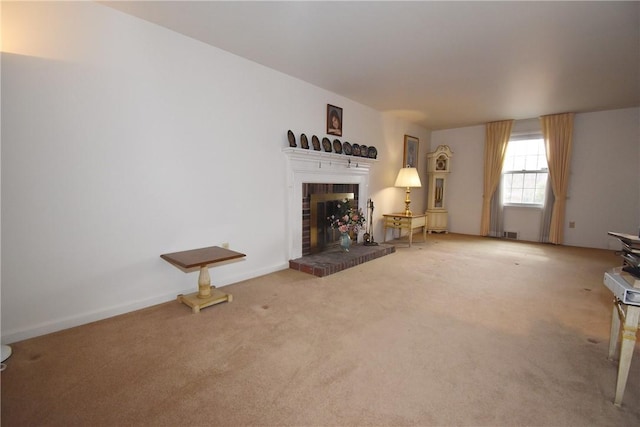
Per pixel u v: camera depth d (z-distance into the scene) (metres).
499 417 1.29
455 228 6.26
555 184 4.94
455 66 3.05
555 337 1.96
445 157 5.97
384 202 5.14
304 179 3.61
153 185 2.37
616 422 1.26
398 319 2.20
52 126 1.90
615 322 1.68
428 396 1.41
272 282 3.00
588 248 4.75
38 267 1.91
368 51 2.73
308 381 1.51
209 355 1.73
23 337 1.87
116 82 2.14
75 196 2.02
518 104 4.35
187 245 2.61
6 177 1.77
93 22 2.03
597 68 3.04
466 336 1.97
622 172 4.57
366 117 4.54
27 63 1.81
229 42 2.59
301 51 2.75
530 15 2.12
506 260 3.96
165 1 2.01
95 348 1.79
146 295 2.40
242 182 2.98
